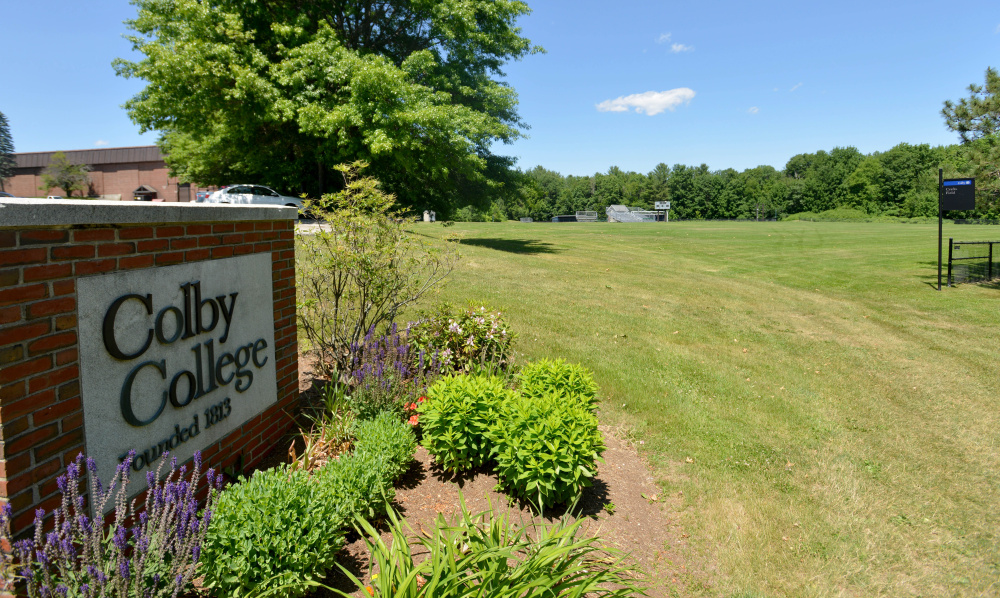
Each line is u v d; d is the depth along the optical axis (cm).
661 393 684
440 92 2102
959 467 557
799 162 12575
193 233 352
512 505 416
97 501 231
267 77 1962
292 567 278
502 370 650
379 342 558
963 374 866
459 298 1050
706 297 1373
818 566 388
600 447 426
